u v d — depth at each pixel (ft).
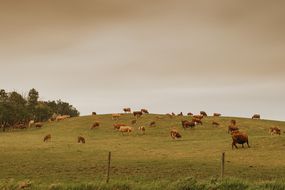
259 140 200.75
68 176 118.01
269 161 145.79
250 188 71.41
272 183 74.64
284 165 135.64
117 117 337.72
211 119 309.63
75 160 151.43
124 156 164.55
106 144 217.77
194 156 163.32
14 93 489.26
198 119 288.10
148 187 73.87
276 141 193.06
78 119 349.61
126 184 75.51
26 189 75.72
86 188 74.28
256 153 167.94
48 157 160.45
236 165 135.64
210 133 251.39
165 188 73.77
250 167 131.34
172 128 277.64
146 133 263.29
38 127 333.42
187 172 122.93
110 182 78.18
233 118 316.60
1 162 146.61
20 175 120.47
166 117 327.06
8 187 77.51
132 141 230.48
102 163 143.33
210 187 72.43
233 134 188.65
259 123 291.99
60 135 274.36
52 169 131.13
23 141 238.48
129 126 274.16
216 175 117.19
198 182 74.95
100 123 317.01
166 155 168.04
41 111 506.07
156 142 223.71
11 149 191.62
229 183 73.56
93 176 117.70
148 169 129.29
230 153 170.71
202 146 199.00
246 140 187.21
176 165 136.15
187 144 209.46
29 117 445.78
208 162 142.92
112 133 272.10
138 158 157.07
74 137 260.62
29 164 141.79
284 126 283.18
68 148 196.24
